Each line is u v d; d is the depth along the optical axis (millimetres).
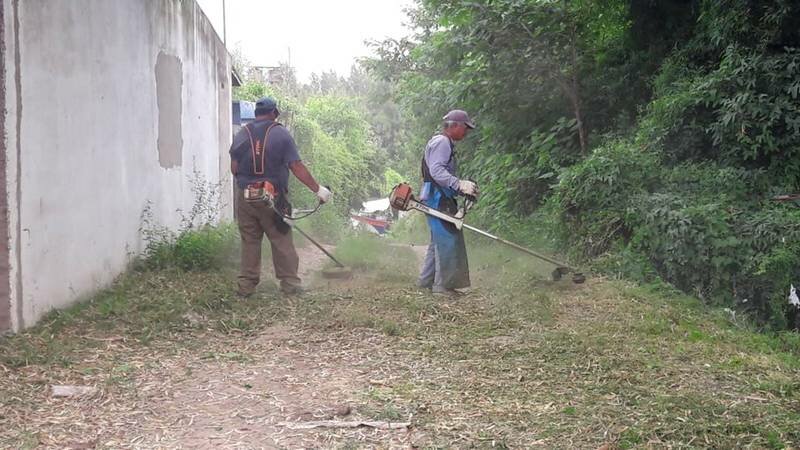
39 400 3963
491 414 3828
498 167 11391
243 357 4820
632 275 7117
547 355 4871
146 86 7582
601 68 11109
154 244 7520
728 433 3590
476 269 8008
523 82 10820
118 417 3775
